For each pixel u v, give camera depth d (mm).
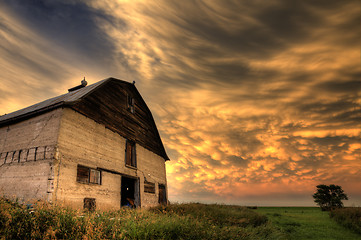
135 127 18406
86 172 12008
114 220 7840
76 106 12219
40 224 6234
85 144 12320
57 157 10297
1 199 8477
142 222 7883
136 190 16859
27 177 10453
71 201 10492
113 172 14227
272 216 22359
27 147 11312
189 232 8031
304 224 16719
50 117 11398
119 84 17281
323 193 37469
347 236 12547
